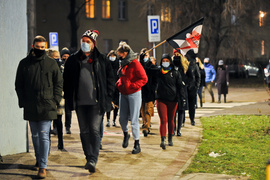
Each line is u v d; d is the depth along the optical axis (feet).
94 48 28.86
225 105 77.05
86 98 28.71
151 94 43.24
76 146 38.09
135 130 35.01
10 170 29.30
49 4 183.73
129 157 33.78
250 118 55.62
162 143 36.29
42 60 27.58
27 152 35.17
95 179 27.30
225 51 146.00
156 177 27.68
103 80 29.14
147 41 199.21
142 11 154.40
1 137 33.24
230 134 44.14
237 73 172.35
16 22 34.01
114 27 196.65
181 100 37.24
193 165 30.60
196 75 48.73
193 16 139.64
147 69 42.86
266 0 135.13
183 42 42.04
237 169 29.17
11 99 33.83
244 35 142.72
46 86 27.50
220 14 140.46
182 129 48.26
